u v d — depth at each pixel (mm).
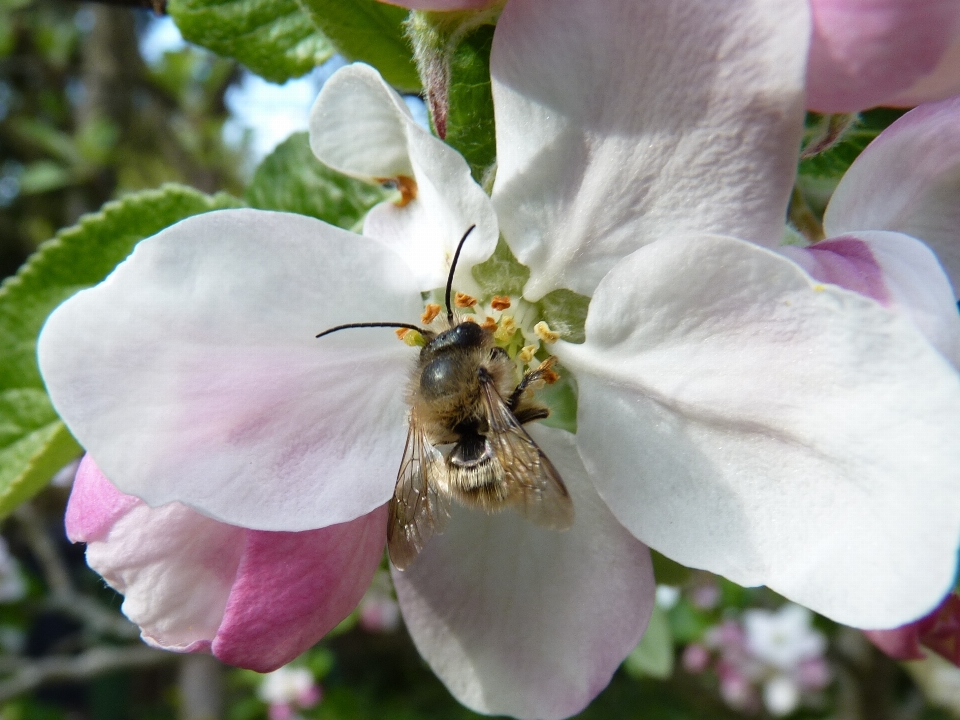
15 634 192
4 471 55
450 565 47
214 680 191
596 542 45
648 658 108
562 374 48
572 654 45
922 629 48
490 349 45
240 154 185
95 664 162
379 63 50
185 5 60
